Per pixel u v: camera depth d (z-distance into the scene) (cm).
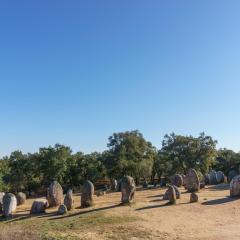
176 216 3812
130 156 9162
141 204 4384
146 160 9106
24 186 8681
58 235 2958
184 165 8956
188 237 3120
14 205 4488
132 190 4422
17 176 8556
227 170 9688
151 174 9500
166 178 9250
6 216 4253
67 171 8794
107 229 3341
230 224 3553
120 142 9269
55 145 8681
